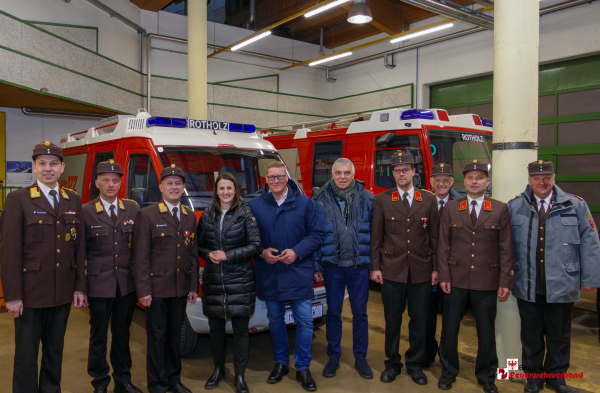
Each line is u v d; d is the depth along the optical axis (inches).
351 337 185.2
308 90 661.3
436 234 142.1
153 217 126.3
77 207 121.0
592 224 130.0
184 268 130.0
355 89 636.7
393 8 527.2
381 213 143.6
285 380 144.0
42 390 117.4
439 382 138.5
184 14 554.6
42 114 442.6
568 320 132.6
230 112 589.0
